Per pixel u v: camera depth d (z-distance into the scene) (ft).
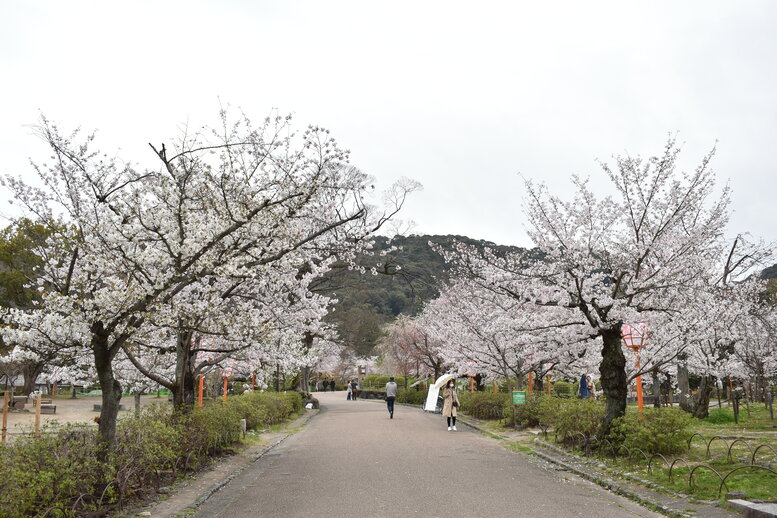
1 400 89.81
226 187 31.24
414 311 191.52
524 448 47.24
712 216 46.16
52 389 133.80
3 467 20.26
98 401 116.26
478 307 66.90
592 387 71.87
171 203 29.25
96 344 28.48
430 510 24.97
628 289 42.57
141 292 27.61
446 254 51.26
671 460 35.06
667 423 36.76
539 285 44.86
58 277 32.30
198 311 34.37
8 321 27.91
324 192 34.37
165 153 30.91
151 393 127.65
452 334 78.69
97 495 25.88
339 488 30.37
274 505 26.71
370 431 63.77
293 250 35.04
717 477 29.30
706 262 47.55
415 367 149.59
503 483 31.65
